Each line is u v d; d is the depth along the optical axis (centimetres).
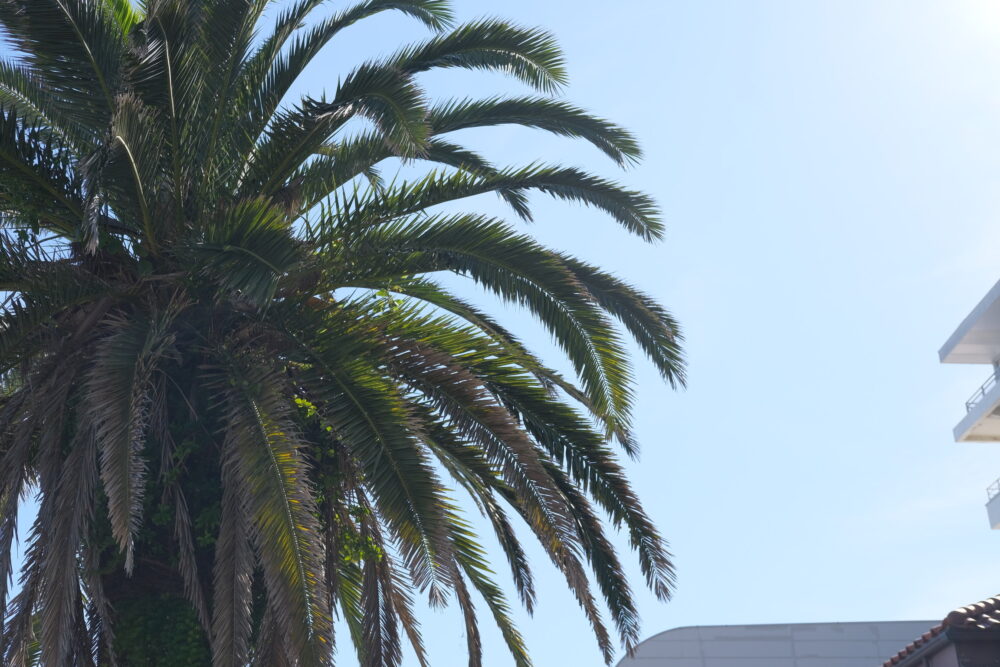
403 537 987
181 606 1156
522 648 1333
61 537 991
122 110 997
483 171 1434
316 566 972
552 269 1149
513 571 1326
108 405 977
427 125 1062
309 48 1245
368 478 1017
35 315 1083
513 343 1349
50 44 1077
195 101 1145
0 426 1084
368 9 1277
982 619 1416
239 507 1069
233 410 1043
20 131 1073
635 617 1205
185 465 1131
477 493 1308
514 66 1302
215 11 1160
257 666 1112
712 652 3297
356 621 1418
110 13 1312
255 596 1184
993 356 4381
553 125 1331
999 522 4238
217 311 1139
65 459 1103
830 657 3269
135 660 1134
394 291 1268
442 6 1322
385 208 1194
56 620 964
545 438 1212
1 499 1086
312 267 1152
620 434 1196
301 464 1015
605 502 1197
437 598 962
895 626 3294
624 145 1329
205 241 1066
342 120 1162
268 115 1230
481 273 1159
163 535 1143
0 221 1233
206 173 1177
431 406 1128
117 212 1113
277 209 1052
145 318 1092
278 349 1134
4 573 1002
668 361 1273
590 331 1149
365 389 1057
